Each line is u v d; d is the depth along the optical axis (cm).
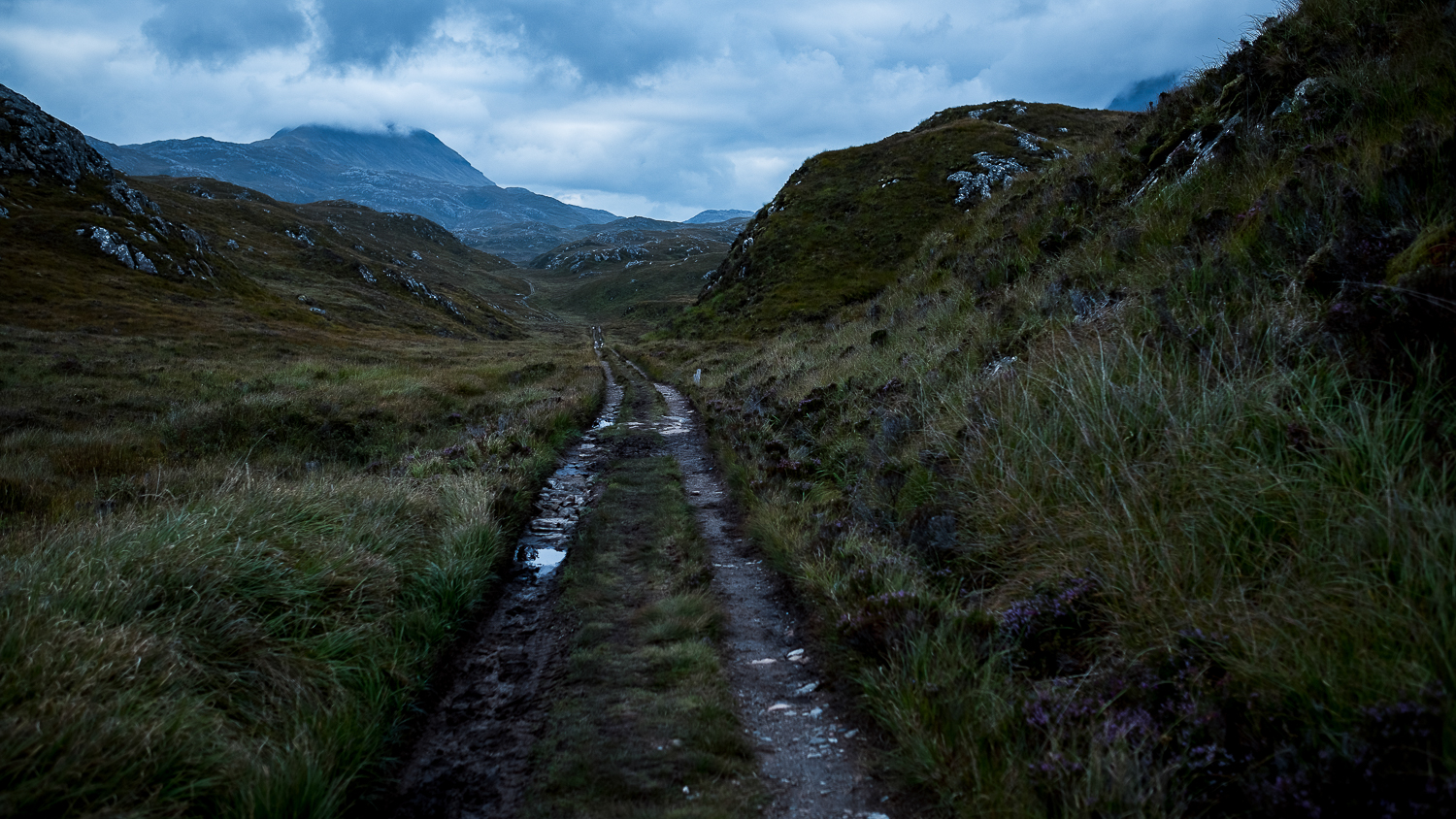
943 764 310
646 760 349
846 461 825
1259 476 371
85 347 3038
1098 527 415
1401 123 594
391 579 518
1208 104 1049
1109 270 818
